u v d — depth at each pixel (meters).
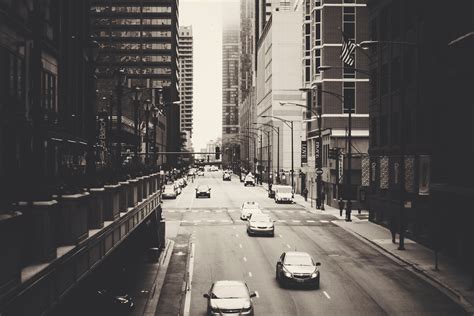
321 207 68.12
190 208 70.31
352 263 35.00
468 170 33.19
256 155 182.38
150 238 37.19
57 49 32.56
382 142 53.16
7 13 20.77
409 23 45.44
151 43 186.50
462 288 27.61
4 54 20.97
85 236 14.71
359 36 81.81
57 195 13.53
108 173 20.17
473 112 32.56
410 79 44.94
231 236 46.81
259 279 30.59
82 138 38.53
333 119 80.94
